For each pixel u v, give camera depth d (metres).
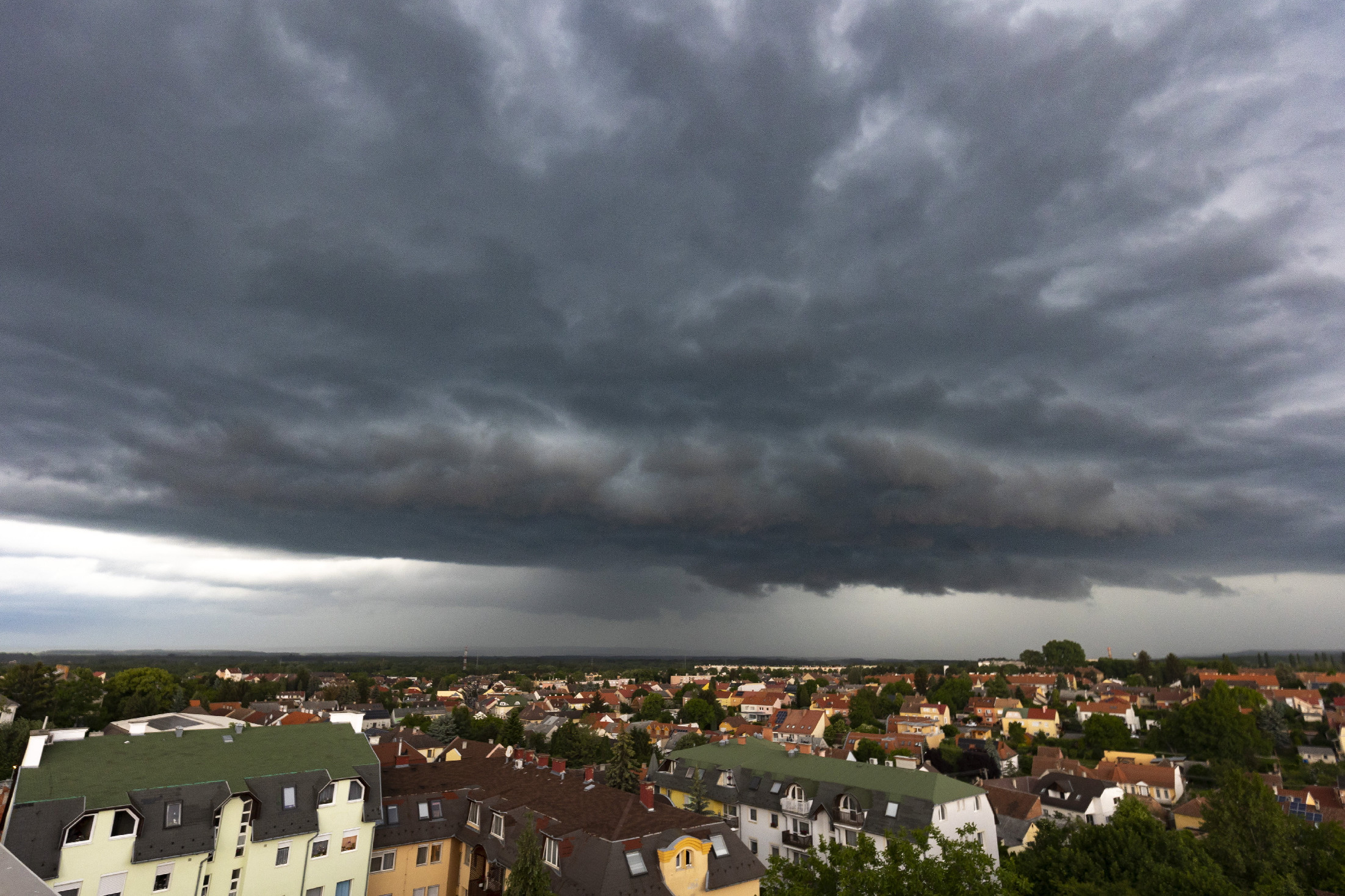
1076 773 141.50
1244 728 164.50
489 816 55.72
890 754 149.62
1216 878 54.09
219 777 48.97
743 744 93.69
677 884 45.78
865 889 30.62
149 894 43.72
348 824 52.28
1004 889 30.67
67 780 45.00
